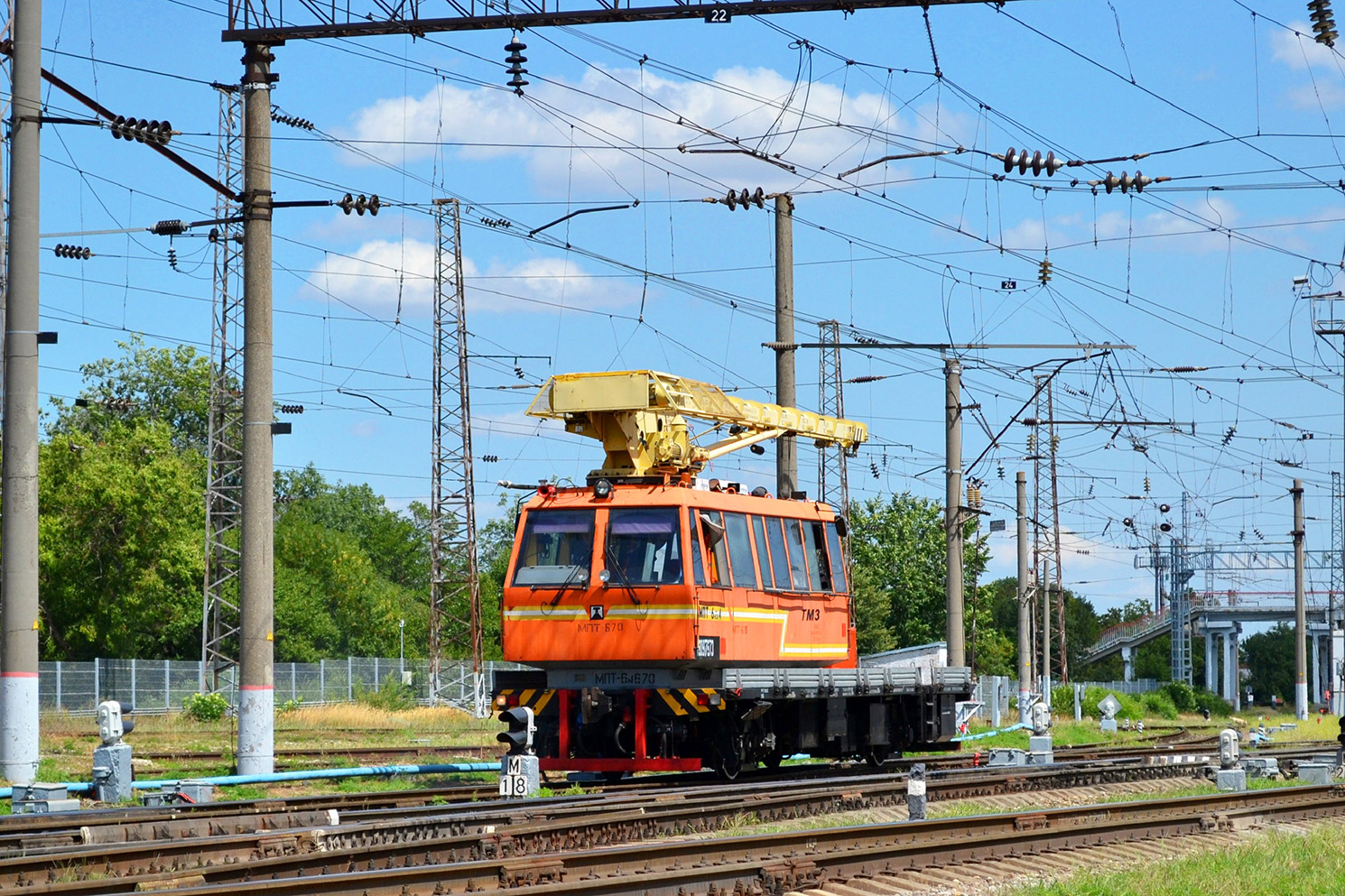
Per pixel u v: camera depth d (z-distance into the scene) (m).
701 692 40.94
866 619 147.50
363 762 54.12
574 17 37.88
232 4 40.72
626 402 43.09
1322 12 40.94
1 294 47.62
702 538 42.03
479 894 20.86
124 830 27.98
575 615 41.75
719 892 23.19
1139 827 32.09
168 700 103.44
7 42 46.28
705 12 37.28
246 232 41.56
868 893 23.81
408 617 175.00
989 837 28.83
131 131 40.28
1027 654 91.38
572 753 42.34
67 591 114.75
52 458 118.00
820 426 53.88
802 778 45.47
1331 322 74.94
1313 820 36.59
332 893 20.80
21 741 40.38
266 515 41.34
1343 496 114.19
